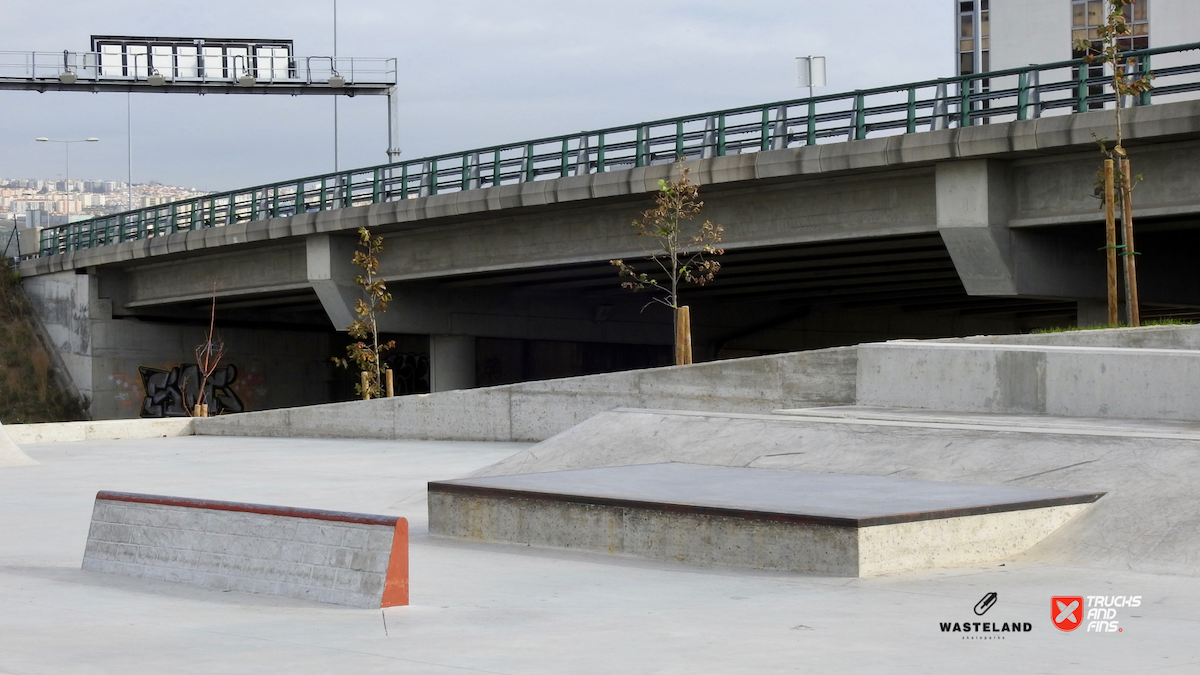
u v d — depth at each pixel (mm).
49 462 27125
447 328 50969
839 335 59125
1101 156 29688
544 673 7117
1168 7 54719
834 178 34094
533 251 42562
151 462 26516
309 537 10148
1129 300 26312
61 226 65875
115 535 11758
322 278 48625
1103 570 10594
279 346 66375
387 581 9555
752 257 39344
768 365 24547
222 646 8031
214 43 78438
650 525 11922
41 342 64438
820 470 14648
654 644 7961
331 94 79000
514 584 10656
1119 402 18250
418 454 26500
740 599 9680
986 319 62375
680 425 17203
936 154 30859
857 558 10422
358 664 7414
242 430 35781
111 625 8891
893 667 7168
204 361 62344
